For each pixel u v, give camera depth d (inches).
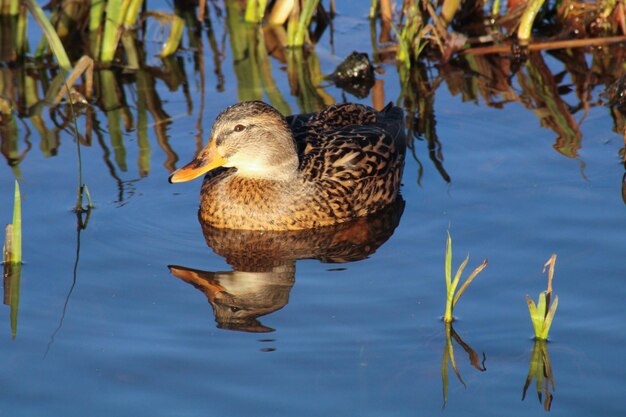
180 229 492.7
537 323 388.8
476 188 519.2
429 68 676.7
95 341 392.8
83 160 546.0
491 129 586.9
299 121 556.7
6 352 384.8
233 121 501.7
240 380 368.5
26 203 498.3
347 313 413.4
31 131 581.0
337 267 456.4
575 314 406.9
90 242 470.3
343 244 486.3
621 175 525.7
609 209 491.2
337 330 400.8
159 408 352.2
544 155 551.5
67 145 564.1
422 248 467.2
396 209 514.0
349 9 756.0
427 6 673.6
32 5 602.5
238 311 416.2
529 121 595.8
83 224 485.1
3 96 597.9
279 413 349.1
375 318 409.4
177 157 551.5
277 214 502.0
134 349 387.5
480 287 430.3
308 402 355.6
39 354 383.9
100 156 551.5
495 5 718.5
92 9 683.4
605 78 653.9
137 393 360.8
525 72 668.1
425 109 618.8
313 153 525.0
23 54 669.9
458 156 556.4
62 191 512.1
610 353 381.1
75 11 692.7
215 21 740.0
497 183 523.2
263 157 501.0
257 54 692.7
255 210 501.0
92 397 358.6
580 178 523.8
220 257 468.1
